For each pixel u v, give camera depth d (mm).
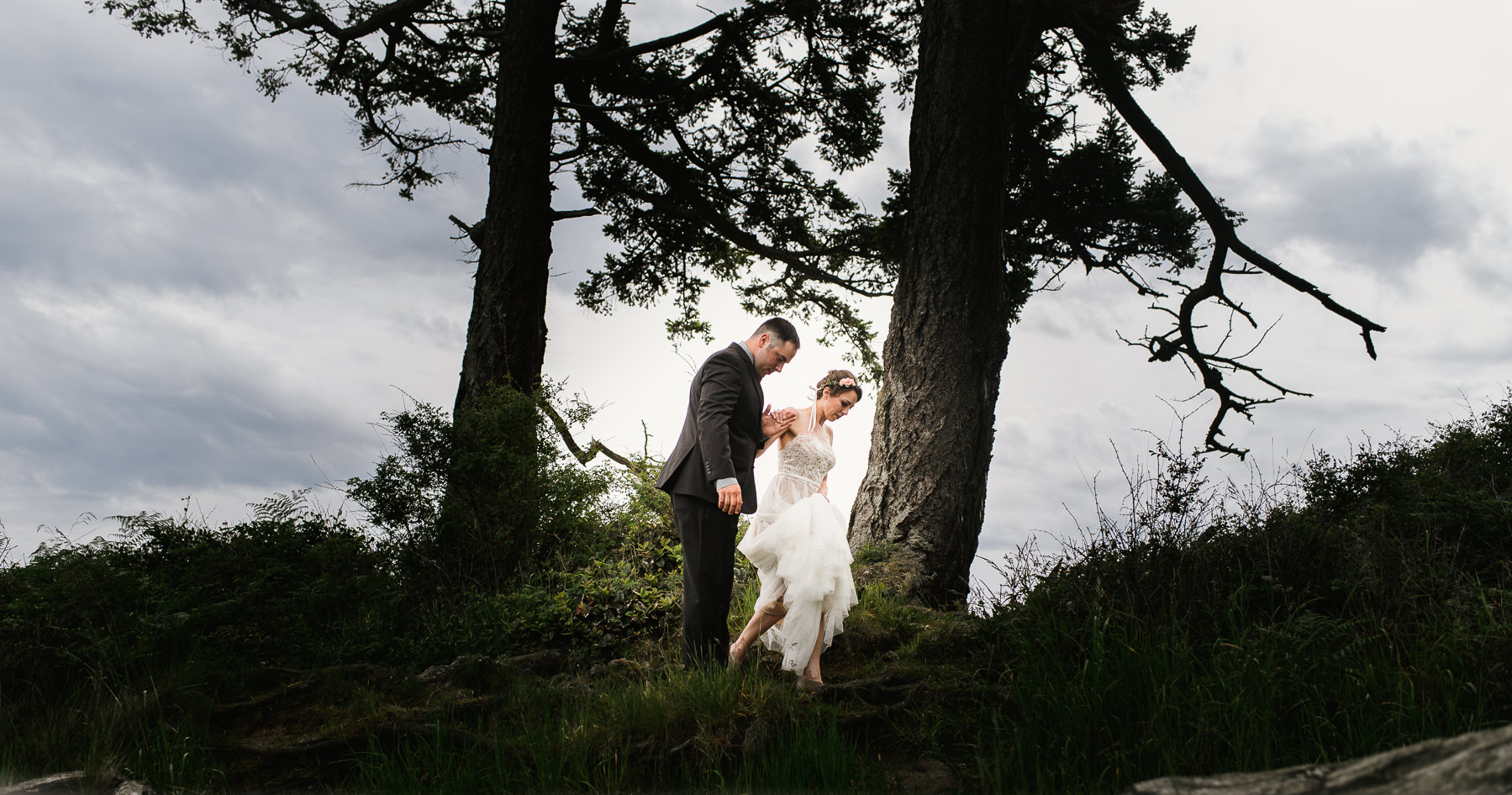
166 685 4555
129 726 4160
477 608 6168
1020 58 11609
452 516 6781
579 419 7973
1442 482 5793
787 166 15945
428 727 4227
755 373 5094
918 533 8391
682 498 4879
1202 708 3576
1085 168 13531
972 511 8664
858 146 16359
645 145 15094
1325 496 5758
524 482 7109
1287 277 12438
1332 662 3793
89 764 3684
